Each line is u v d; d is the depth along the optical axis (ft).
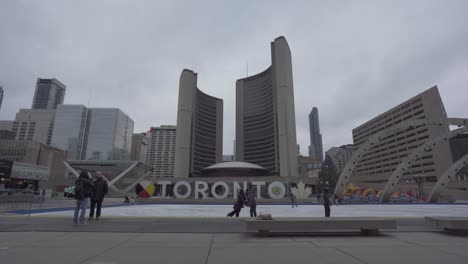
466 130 165.99
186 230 31.50
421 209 91.56
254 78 510.99
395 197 187.21
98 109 589.73
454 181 249.55
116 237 27.02
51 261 17.75
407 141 391.45
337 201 135.54
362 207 107.45
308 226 28.48
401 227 34.76
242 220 41.75
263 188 195.62
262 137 469.57
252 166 281.95
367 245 23.62
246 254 20.21
